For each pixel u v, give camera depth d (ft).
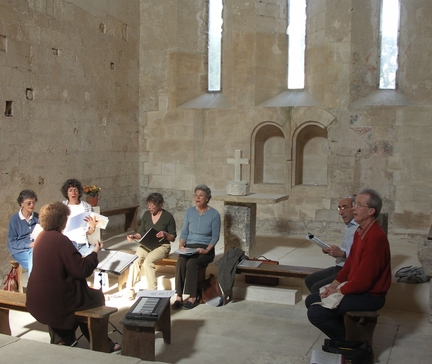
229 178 31.30
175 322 16.83
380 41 29.17
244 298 19.51
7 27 21.50
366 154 28.63
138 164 32.94
